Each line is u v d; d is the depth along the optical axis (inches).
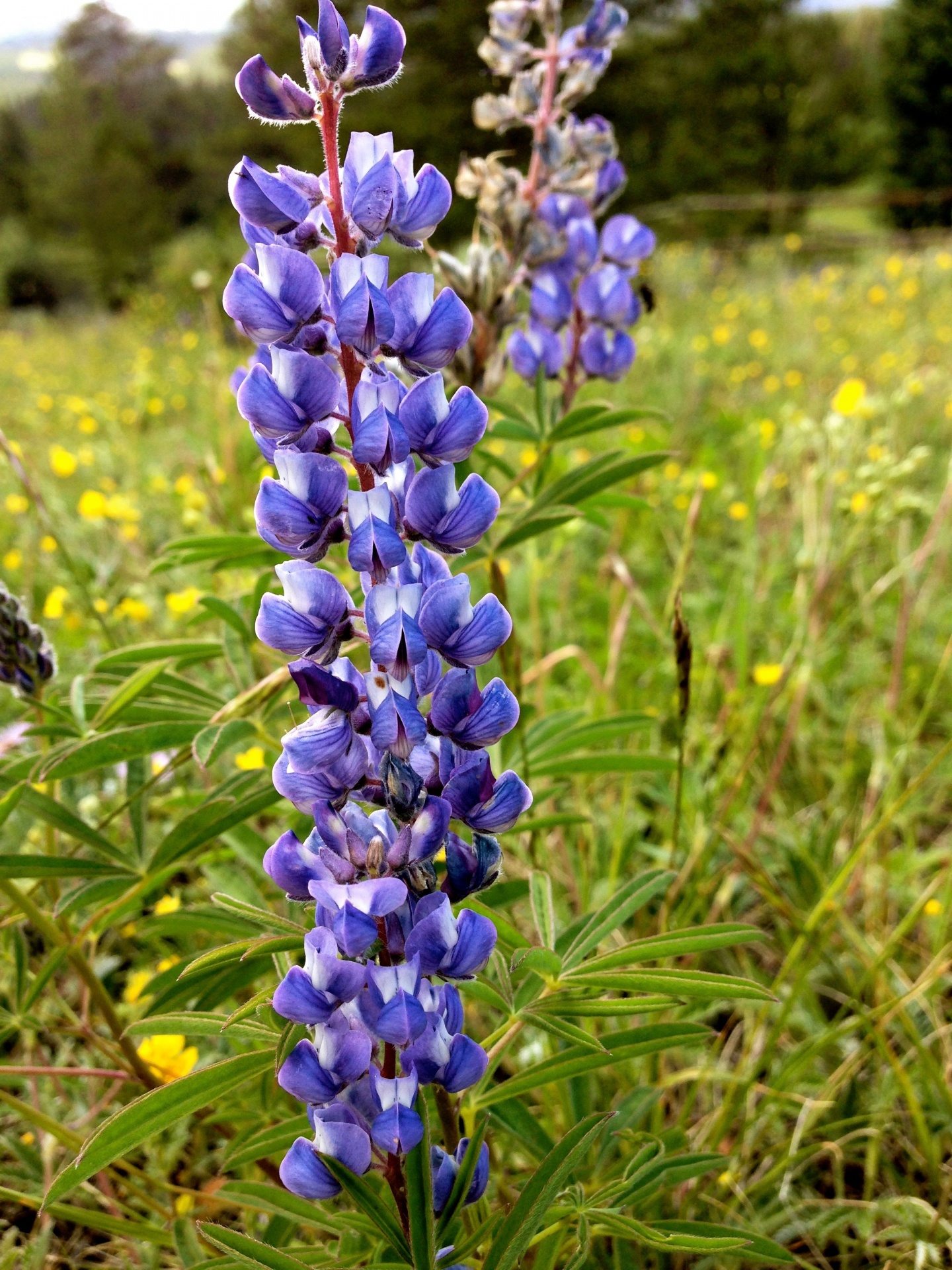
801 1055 10.9
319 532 6.0
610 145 12.0
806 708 17.5
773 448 25.7
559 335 12.4
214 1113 9.9
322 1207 9.0
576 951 7.9
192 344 53.2
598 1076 11.4
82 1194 10.3
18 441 37.5
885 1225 10.3
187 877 13.9
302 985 5.7
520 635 18.3
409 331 6.2
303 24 6.1
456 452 6.1
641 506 12.7
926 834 15.7
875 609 19.6
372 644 5.7
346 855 5.9
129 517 19.4
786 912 11.2
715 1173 10.2
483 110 12.2
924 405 27.9
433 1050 5.8
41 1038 12.2
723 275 63.2
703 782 15.1
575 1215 7.5
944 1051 11.8
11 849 13.0
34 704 9.7
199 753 8.5
